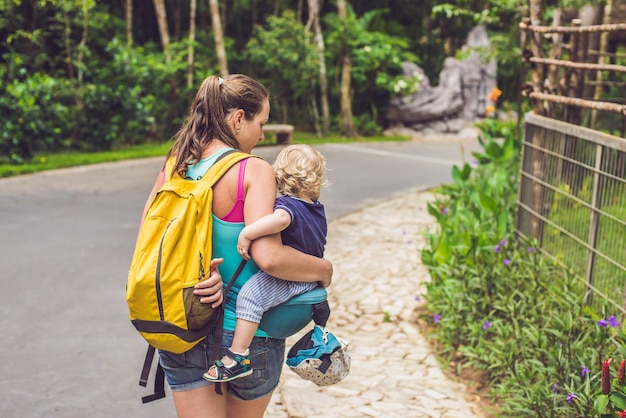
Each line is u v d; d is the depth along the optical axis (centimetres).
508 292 456
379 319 501
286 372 407
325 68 1758
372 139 1614
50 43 1530
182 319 204
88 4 1343
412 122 1781
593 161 419
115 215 780
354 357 433
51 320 472
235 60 1719
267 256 208
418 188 994
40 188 920
